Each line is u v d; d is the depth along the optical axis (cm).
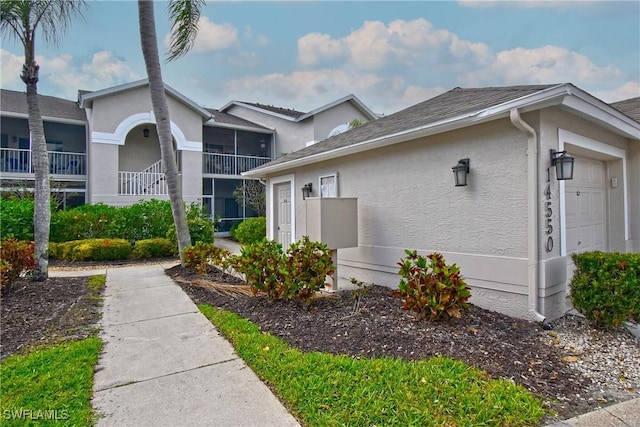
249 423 251
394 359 330
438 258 429
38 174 680
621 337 404
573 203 545
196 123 1738
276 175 989
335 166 755
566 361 343
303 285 496
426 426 239
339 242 627
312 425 246
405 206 603
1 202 1027
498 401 264
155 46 777
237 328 430
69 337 416
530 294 441
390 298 538
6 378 308
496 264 476
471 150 505
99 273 828
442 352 341
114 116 1547
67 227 1117
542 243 441
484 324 419
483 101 539
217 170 1894
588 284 415
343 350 356
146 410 268
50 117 1563
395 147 620
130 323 468
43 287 640
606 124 525
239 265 565
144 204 1259
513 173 457
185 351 377
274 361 336
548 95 408
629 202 653
